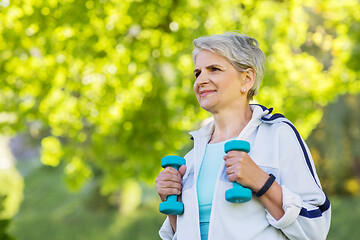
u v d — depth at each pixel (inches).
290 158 110.7
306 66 424.8
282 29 412.2
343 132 823.1
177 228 115.3
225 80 115.8
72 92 430.6
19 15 355.3
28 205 1000.2
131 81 408.5
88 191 1012.5
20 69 387.5
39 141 924.6
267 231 107.0
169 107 434.3
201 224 111.7
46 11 356.5
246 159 104.7
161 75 431.2
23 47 372.8
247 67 117.4
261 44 393.7
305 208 104.5
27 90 394.3
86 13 361.4
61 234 876.0
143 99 425.4
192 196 112.8
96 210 946.1
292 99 422.3
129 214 912.3
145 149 437.4
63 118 414.0
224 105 117.0
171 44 398.0
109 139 441.7
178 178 116.3
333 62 432.5
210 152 117.5
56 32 366.9
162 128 436.1
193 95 424.5
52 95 406.6
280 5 408.8
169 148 439.5
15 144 1323.8
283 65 413.4
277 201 104.4
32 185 1057.5
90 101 408.8
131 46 395.9
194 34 389.4
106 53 390.6
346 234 668.7
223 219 107.3
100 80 399.5
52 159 447.2
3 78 386.0
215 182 112.3
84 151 449.4
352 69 420.2
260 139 113.3
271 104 398.0
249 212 107.2
